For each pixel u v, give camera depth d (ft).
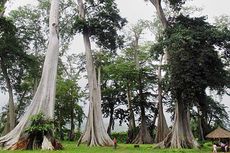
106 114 193.88
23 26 161.27
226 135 115.96
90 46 141.69
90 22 135.85
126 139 185.68
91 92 133.90
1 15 131.95
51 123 92.17
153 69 185.88
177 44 109.70
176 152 96.02
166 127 165.68
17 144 87.66
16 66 158.10
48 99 95.96
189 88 113.09
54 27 103.81
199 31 114.32
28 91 184.96
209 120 196.13
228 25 163.73
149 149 110.01
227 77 120.47
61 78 197.26
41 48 174.70
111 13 138.51
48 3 171.73
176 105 123.24
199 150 106.01
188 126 121.39
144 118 179.93
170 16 130.41
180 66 111.86
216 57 114.73
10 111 148.46
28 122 92.02
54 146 89.86
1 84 167.43
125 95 194.90
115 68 185.98
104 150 99.09
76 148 102.78
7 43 140.26
